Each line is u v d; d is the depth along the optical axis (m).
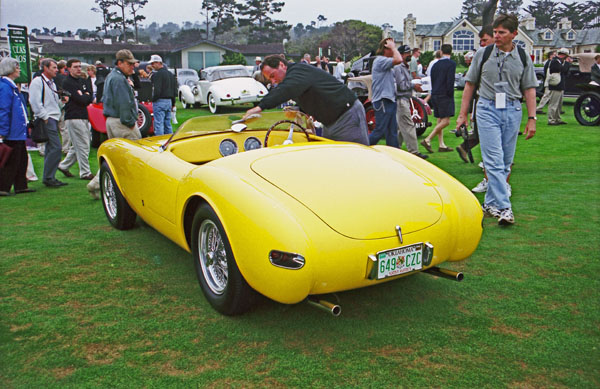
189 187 3.02
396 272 2.60
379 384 2.25
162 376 2.33
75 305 3.09
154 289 3.32
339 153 3.25
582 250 3.87
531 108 4.51
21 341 2.66
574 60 15.07
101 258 3.91
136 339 2.67
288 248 2.36
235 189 2.68
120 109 5.57
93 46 63.84
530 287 3.25
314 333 2.72
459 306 3.02
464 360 2.44
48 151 6.61
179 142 4.04
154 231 4.60
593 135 9.80
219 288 2.96
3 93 5.95
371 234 2.51
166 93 9.27
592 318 2.84
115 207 4.62
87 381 2.30
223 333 2.72
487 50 4.41
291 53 84.12
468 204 2.96
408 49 7.25
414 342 2.62
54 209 5.48
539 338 2.64
